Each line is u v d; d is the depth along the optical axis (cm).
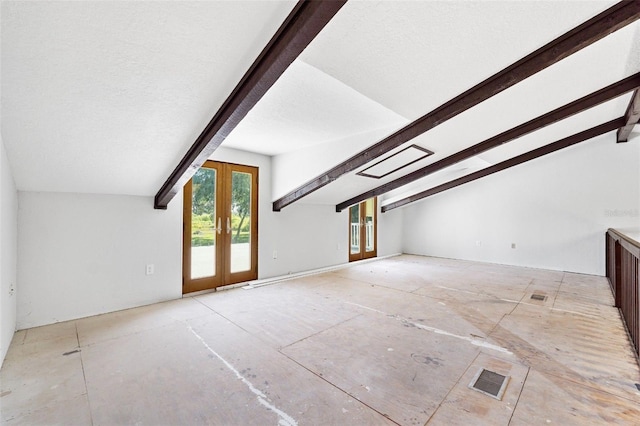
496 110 307
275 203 466
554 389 178
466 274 513
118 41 155
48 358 214
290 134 346
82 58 161
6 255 221
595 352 225
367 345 237
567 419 151
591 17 176
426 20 162
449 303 348
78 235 295
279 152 438
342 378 190
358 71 206
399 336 254
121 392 175
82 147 235
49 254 278
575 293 391
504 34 181
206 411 159
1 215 203
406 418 153
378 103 253
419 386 181
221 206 405
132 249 328
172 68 179
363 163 349
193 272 379
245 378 190
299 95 240
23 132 205
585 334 258
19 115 190
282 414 157
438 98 253
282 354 222
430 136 355
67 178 268
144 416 155
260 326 276
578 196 526
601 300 359
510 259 605
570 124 402
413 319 295
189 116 226
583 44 189
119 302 319
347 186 488
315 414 157
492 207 629
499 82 226
